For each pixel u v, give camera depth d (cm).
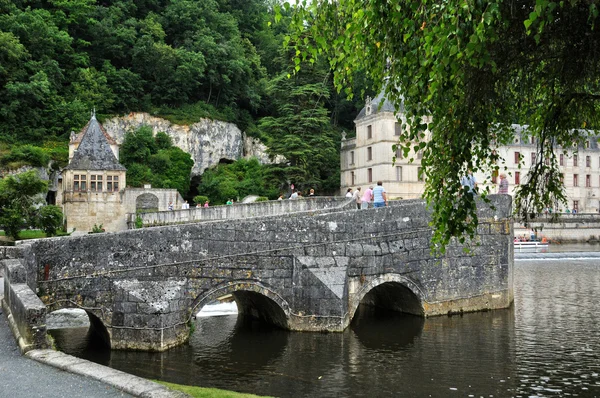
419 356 1347
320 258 1577
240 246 1479
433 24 643
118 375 708
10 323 1065
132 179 6234
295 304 1542
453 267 1842
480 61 604
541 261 4112
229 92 7781
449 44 588
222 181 6444
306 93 5956
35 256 1241
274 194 5944
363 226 1680
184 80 7331
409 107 719
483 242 1912
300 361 1295
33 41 6681
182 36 8050
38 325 877
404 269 1736
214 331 1587
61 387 671
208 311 1922
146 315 1302
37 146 5850
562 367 1258
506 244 1958
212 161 7119
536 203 924
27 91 6184
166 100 7369
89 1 7519
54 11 7362
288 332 1534
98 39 7400
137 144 6662
